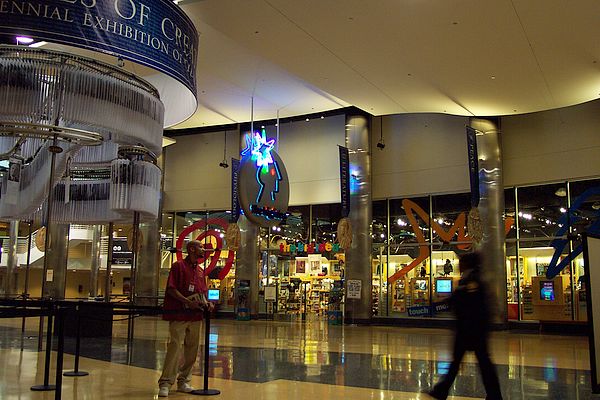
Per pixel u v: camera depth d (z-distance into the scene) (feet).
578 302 52.95
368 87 47.83
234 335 43.42
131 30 21.15
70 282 96.63
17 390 18.07
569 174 54.70
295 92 55.52
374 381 21.20
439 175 61.52
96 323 38.22
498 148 57.26
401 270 62.44
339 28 36.78
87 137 22.49
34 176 29.25
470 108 52.26
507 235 57.82
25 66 17.85
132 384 19.60
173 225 78.23
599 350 17.03
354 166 63.41
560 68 41.42
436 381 21.36
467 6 33.06
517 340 43.50
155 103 20.80
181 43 23.44
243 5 34.19
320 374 22.80
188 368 18.42
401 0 32.78
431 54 40.14
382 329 54.80
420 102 51.47
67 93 18.33
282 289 69.56
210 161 76.33
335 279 66.80
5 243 68.28
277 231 70.59
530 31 35.73
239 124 72.84
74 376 21.18
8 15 18.93
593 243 17.48
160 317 66.13
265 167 56.54
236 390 18.70
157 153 22.09
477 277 16.70
